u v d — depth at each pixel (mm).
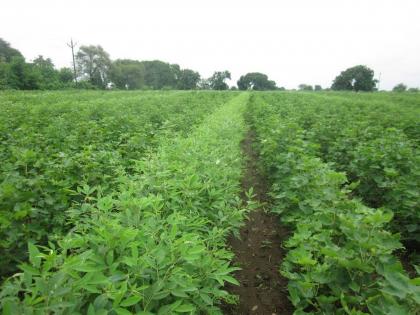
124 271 2010
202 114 13711
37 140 6660
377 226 2709
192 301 2217
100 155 4914
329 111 15750
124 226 2381
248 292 3910
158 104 18000
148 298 1747
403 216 4918
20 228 3244
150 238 2119
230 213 3504
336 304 2807
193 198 3367
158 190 3250
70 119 10266
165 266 1966
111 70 84875
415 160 5750
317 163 4594
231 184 4348
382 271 2463
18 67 43750
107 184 4234
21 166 4672
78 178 4297
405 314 2148
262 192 7254
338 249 2707
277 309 3643
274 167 6883
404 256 4824
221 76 100438
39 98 21469
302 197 4465
